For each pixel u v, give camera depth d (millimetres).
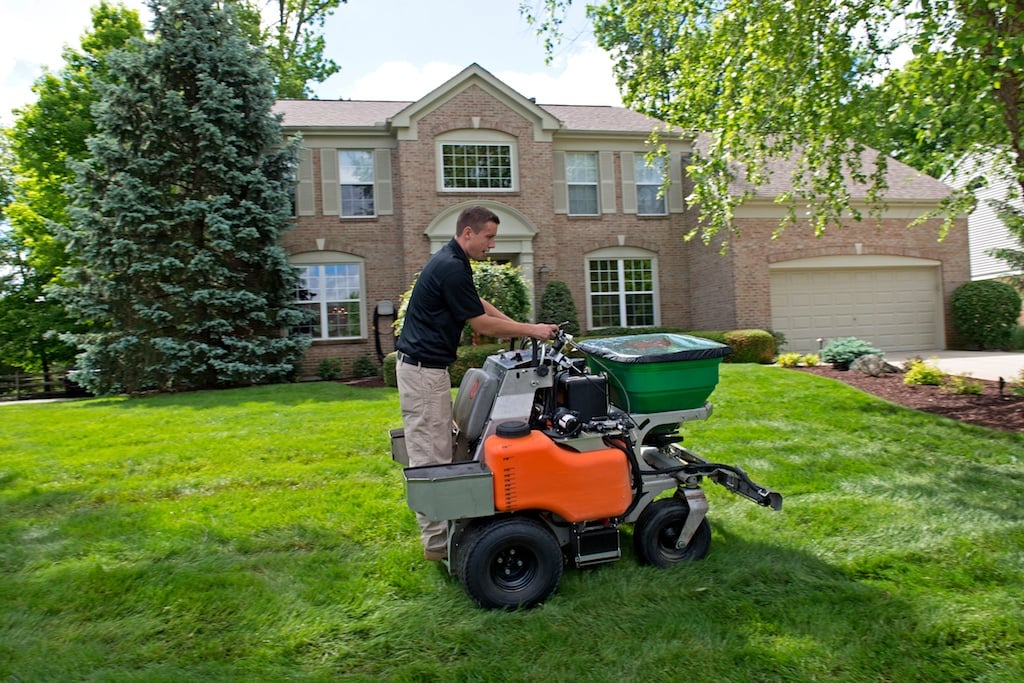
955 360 13023
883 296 15727
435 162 15328
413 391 3432
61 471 5867
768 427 6844
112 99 12984
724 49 7418
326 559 3775
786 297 15289
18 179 21922
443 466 3174
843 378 10062
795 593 3201
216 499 4934
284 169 14234
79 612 3105
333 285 15586
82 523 4414
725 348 3518
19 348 23281
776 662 2607
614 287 16859
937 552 3668
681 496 3588
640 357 3385
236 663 2672
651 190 17125
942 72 6023
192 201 12961
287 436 6965
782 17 6762
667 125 9234
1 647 2762
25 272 23828
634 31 9297
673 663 2619
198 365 12969
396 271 15773
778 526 4129
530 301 13242
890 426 6805
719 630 2863
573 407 3371
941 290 15812
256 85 13953
